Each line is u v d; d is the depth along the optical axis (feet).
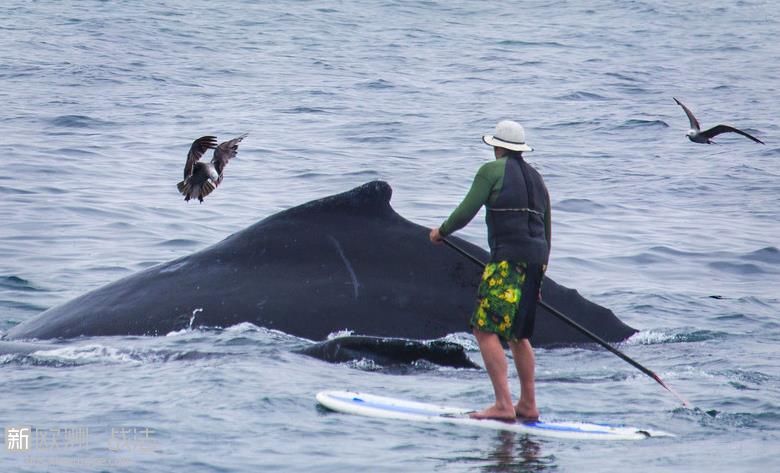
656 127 398.83
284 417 101.81
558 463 91.61
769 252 222.69
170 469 88.12
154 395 107.55
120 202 249.14
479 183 105.19
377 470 88.79
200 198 90.48
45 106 391.65
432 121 395.75
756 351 140.36
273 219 144.87
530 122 403.75
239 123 376.27
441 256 139.74
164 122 372.17
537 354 132.77
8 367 120.67
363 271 138.82
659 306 173.47
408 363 123.85
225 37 626.64
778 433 102.22
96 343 131.13
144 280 143.74
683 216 258.16
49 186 263.49
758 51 652.48
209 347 126.52
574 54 617.21
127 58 531.50
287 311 135.03
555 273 199.93
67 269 190.19
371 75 514.27
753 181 305.53
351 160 316.81
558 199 273.75
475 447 95.76
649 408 110.22
